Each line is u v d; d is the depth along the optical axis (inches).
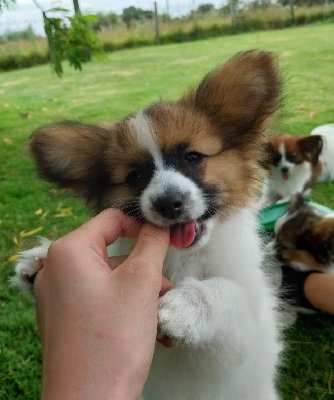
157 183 8.6
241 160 9.6
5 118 38.4
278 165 23.5
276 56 9.7
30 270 9.1
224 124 9.6
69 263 6.3
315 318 14.6
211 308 7.9
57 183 10.1
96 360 5.6
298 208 16.6
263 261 10.8
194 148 9.1
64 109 40.2
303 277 14.6
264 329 10.1
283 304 13.9
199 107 9.7
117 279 6.1
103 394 5.4
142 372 5.8
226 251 9.2
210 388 9.4
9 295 15.2
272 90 9.7
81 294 6.0
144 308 6.0
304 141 24.1
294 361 12.8
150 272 6.2
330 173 25.2
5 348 13.2
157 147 9.0
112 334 5.7
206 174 9.1
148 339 5.9
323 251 14.8
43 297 6.4
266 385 10.4
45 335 6.1
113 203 9.1
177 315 7.6
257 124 9.8
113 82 50.9
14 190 22.9
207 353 8.8
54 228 19.3
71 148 9.7
